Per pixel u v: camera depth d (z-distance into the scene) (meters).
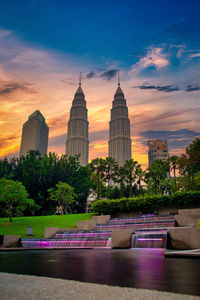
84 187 79.75
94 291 4.49
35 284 5.16
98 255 14.36
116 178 77.50
